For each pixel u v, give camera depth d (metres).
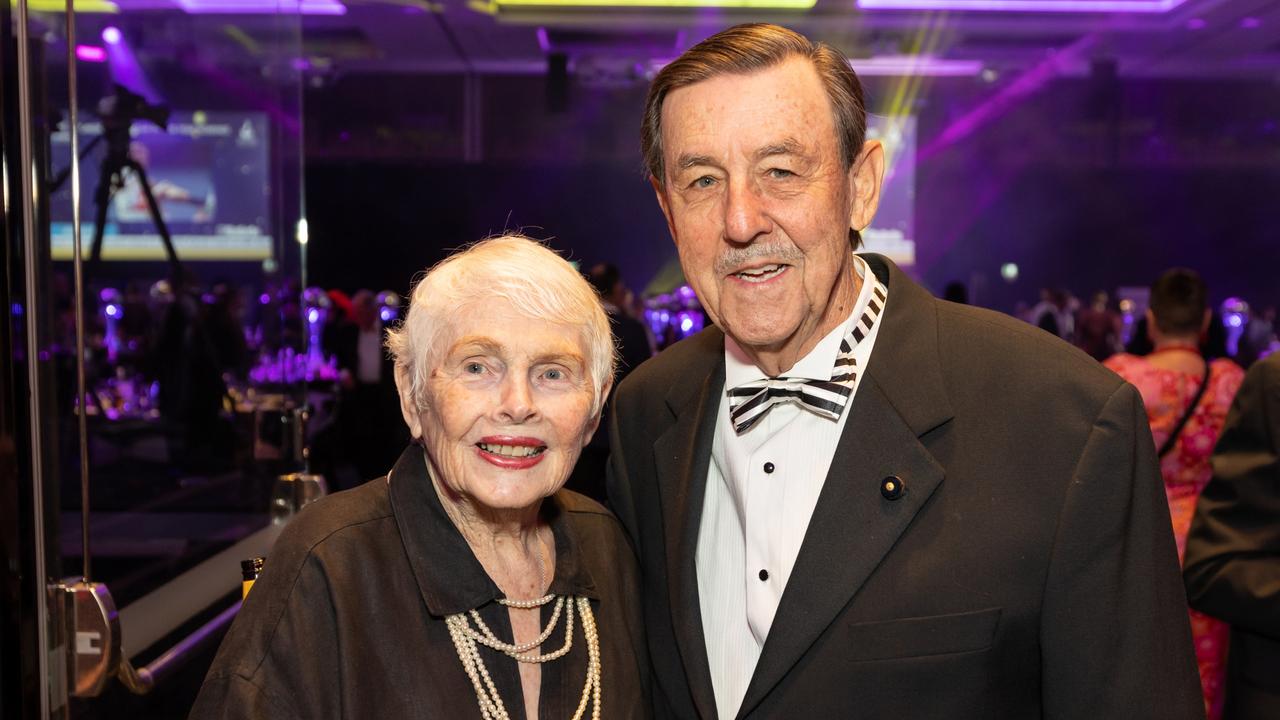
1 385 1.17
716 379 1.42
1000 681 1.16
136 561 1.58
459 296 1.12
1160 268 13.13
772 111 1.17
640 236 12.78
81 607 1.30
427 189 12.57
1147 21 9.20
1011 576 1.15
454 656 1.14
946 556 1.16
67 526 1.34
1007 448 1.18
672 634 1.34
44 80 1.28
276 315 2.37
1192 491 2.69
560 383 1.14
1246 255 12.97
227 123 2.17
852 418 1.24
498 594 1.17
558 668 1.19
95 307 1.62
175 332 1.88
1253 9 8.64
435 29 9.58
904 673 1.15
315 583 1.11
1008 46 10.12
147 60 1.92
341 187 12.51
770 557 1.26
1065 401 1.19
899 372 1.25
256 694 1.04
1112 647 1.14
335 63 10.95
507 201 12.66
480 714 1.12
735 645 1.29
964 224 13.17
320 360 7.16
